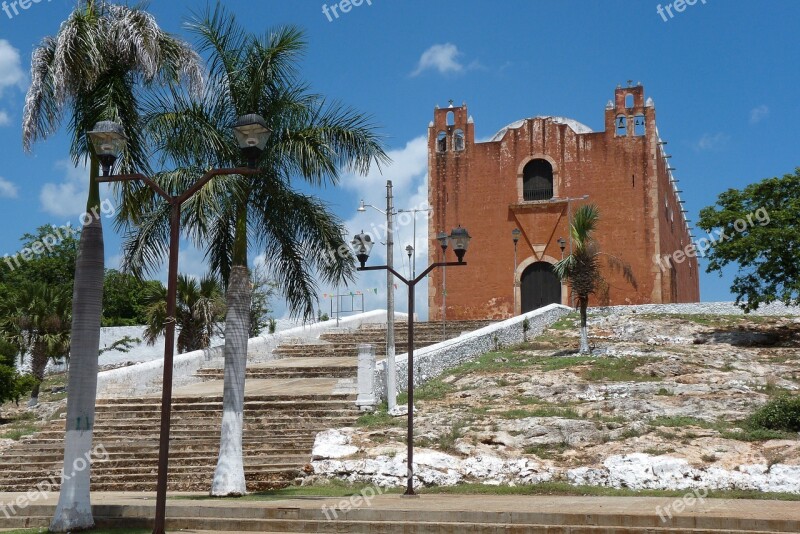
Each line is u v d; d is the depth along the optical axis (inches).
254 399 899.4
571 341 1258.0
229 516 517.3
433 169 1727.4
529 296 1657.2
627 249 1608.0
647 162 1620.3
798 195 1178.0
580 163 1656.0
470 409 816.9
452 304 1680.6
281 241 675.4
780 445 639.8
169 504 541.3
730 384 877.8
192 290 1338.6
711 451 641.0
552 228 1647.4
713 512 479.2
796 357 1052.5
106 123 473.1
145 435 810.2
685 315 1389.0
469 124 1722.4
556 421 721.0
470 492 617.6
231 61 640.4
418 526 477.7
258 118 483.5
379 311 1627.7
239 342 625.6
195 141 610.5
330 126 650.2
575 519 469.1
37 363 1333.7
